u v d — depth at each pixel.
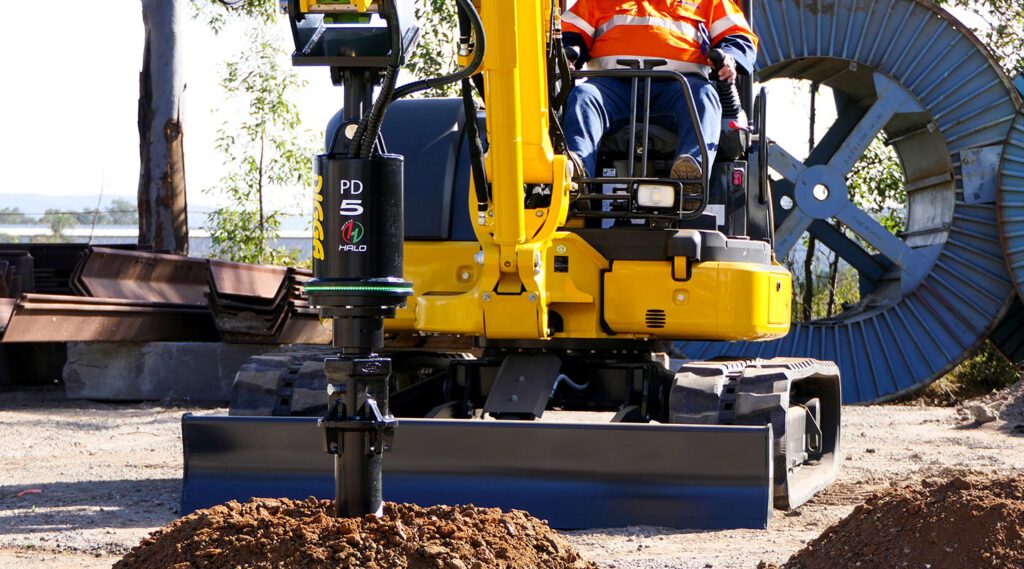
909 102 16.19
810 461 8.21
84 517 6.36
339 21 3.56
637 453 5.89
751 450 5.81
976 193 16.08
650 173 7.12
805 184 16.31
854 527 4.39
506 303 6.43
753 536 5.61
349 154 3.56
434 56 19.33
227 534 3.66
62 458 9.08
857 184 22.06
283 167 21.52
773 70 17.03
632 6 7.16
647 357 7.23
